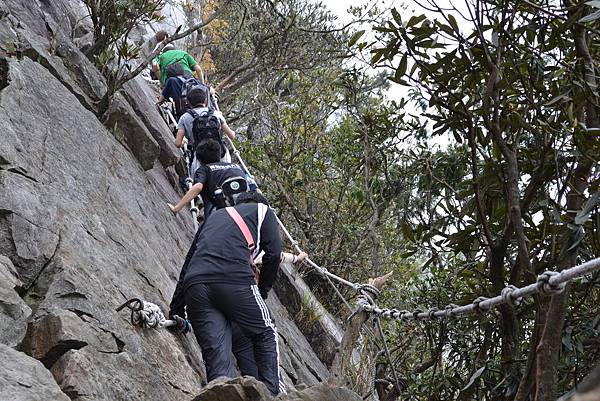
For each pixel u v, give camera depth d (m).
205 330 4.25
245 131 14.13
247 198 4.62
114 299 4.16
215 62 14.23
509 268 6.87
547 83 6.46
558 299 4.07
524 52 5.51
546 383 4.04
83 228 4.48
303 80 12.29
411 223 7.62
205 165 5.62
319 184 11.40
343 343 4.70
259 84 13.59
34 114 5.06
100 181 5.32
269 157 11.59
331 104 11.85
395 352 8.97
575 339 5.49
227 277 4.30
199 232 4.67
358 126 10.35
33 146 4.73
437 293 8.41
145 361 3.96
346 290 10.98
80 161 5.23
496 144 5.70
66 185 4.77
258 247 4.51
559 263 5.10
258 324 4.33
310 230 11.17
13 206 4.03
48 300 3.70
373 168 9.52
